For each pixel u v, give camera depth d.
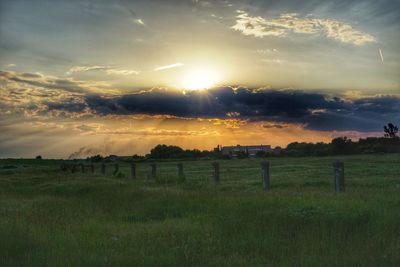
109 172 45.94
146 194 18.30
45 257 8.07
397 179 21.94
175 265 7.54
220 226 10.41
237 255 8.11
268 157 81.12
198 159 84.31
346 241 8.64
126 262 7.63
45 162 80.62
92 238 9.59
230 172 35.12
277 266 7.40
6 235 9.78
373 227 9.51
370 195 13.99
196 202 14.55
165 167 51.91
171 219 12.27
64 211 14.30
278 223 10.24
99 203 16.42
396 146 78.00
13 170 54.12
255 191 17.89
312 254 7.92
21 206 16.45
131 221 12.69
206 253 8.28
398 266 7.12
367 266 7.17
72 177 36.19
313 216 10.38
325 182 21.75
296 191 17.00
